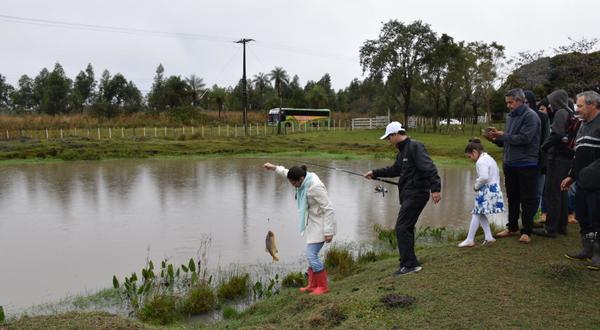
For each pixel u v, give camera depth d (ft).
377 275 19.40
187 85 215.92
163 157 86.58
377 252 27.12
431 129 160.86
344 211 39.55
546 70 91.04
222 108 222.69
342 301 15.61
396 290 16.11
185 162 79.56
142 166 72.90
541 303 14.34
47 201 43.88
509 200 20.49
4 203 42.86
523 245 19.21
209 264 25.55
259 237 31.14
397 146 18.38
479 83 150.71
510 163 19.31
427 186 17.56
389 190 50.96
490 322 13.43
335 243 29.37
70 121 149.79
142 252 27.94
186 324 17.83
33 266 25.41
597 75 76.07
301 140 116.37
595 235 16.69
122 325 15.07
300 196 18.07
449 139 121.19
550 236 20.08
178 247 28.89
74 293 21.47
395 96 160.76
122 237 31.22
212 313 18.95
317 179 17.95
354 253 27.12
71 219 36.50
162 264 22.99
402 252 18.02
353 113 223.71
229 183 55.52
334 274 22.62
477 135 133.69
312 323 14.55
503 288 15.35
